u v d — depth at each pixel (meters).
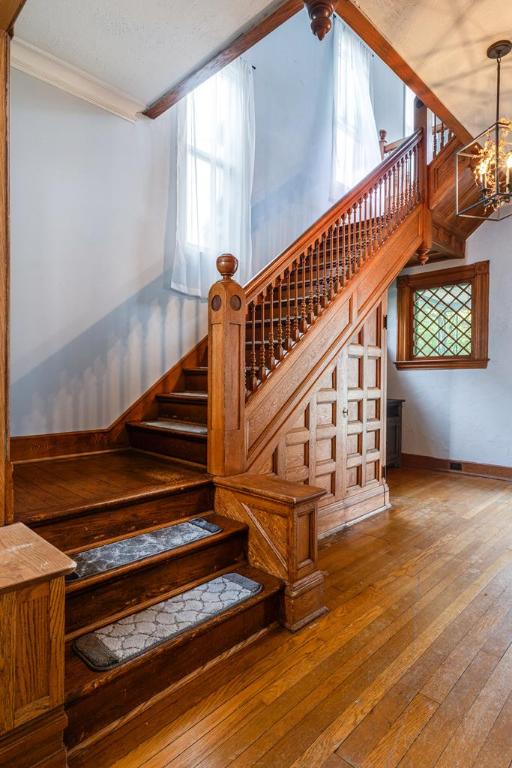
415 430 5.32
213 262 3.63
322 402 3.00
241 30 2.38
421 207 3.96
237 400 2.33
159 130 3.28
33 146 2.63
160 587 1.80
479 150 3.37
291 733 1.33
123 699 1.38
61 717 1.16
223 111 3.73
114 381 3.06
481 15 2.22
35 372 2.68
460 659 1.68
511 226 4.58
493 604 2.10
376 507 3.52
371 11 2.19
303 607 1.91
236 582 1.91
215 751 1.26
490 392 4.74
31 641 1.10
